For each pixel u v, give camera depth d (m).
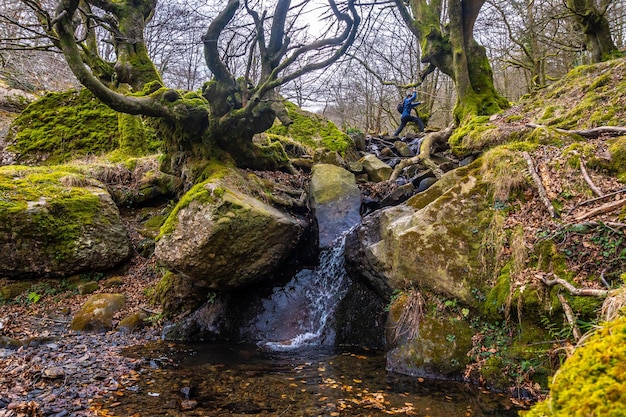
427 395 4.15
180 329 6.36
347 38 6.45
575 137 5.85
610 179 4.83
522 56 16.80
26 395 4.04
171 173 8.46
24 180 7.84
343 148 12.69
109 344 5.79
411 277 5.27
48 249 7.28
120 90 11.90
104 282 7.64
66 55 6.14
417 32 11.27
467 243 5.16
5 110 15.27
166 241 6.11
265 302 6.90
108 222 8.01
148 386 4.40
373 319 6.15
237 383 4.53
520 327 4.39
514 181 5.25
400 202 8.04
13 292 7.01
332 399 4.10
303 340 6.35
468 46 10.45
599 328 1.58
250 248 6.05
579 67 8.70
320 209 7.68
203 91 7.10
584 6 10.64
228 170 7.12
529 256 4.57
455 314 4.86
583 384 1.17
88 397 4.07
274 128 12.91
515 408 3.84
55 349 5.40
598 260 4.11
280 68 6.53
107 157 11.06
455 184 5.79
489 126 8.05
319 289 7.10
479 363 4.43
